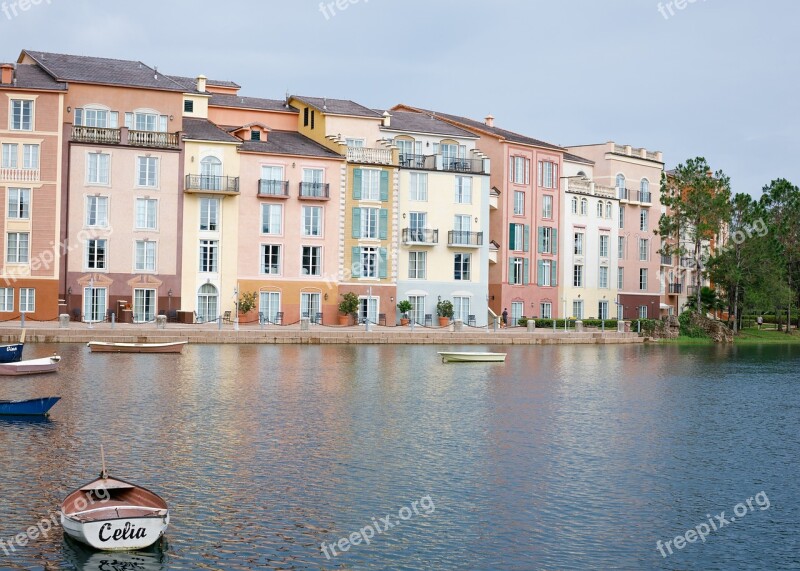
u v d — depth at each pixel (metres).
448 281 97.75
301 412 43.34
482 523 27.39
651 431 41.97
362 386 52.66
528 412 45.97
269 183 87.06
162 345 65.94
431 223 96.88
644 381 60.94
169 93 83.81
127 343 66.75
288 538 25.61
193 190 83.50
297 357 66.12
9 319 77.69
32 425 38.22
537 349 83.88
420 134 98.62
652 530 27.41
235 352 67.94
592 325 104.50
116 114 82.06
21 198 78.25
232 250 85.88
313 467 32.84
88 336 68.62
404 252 95.31
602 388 56.22
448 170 97.38
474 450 36.53
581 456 36.12
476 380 57.81
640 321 102.12
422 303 96.50
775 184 126.31
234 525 26.41
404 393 50.66
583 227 112.75
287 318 88.44
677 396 53.91
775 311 124.62
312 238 89.56
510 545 25.72
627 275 119.50
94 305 80.56
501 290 103.44
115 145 81.00
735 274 108.12
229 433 37.88
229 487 29.97
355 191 92.06
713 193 108.31
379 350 74.81
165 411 42.12
